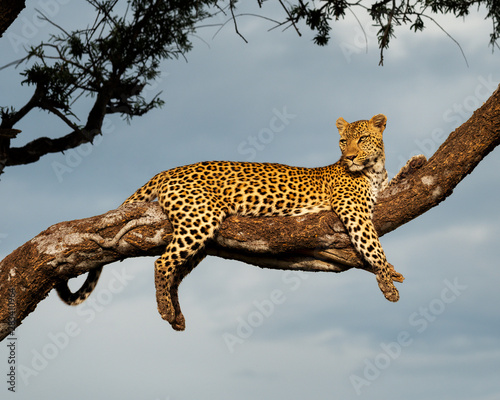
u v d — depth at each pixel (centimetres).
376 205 751
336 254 745
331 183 788
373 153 808
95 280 784
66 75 1011
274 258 765
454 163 704
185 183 746
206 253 781
